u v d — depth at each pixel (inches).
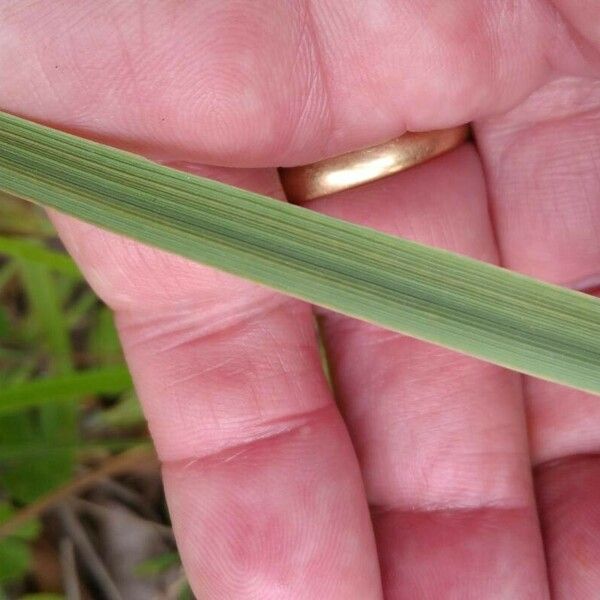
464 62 3.4
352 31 3.2
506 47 3.4
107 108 2.9
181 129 3.0
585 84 3.6
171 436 3.4
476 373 3.6
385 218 3.7
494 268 2.2
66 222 3.2
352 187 3.7
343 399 3.7
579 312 2.2
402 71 3.3
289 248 2.3
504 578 3.4
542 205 3.8
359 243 2.3
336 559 3.2
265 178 3.4
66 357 5.1
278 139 3.2
